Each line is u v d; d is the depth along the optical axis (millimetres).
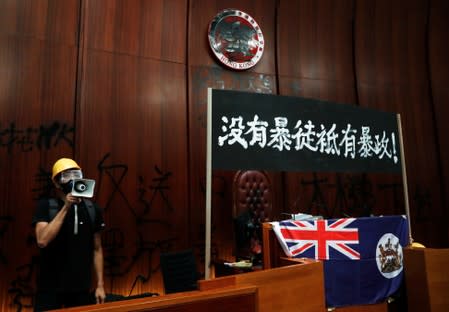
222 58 4965
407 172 5844
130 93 4398
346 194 5543
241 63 5074
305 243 2645
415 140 5980
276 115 2809
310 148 2939
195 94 4793
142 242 4242
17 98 3812
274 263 2650
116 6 4430
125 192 4223
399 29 6133
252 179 4914
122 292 4066
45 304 2248
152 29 4629
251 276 1940
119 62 4379
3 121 3725
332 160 3049
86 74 4172
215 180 4793
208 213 2455
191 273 3400
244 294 1799
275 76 5340
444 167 6043
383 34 6027
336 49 5754
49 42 4031
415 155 5941
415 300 2812
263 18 5348
